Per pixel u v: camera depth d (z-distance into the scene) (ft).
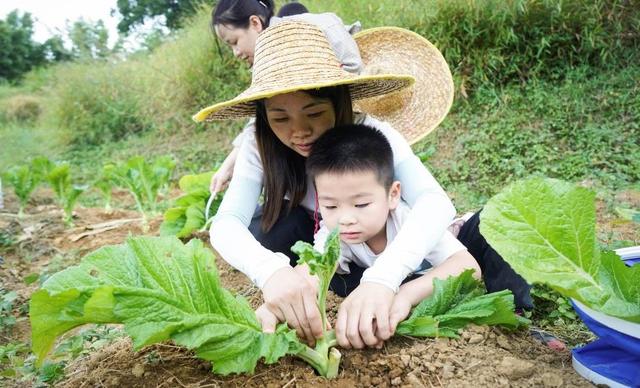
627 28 21.08
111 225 15.84
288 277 5.75
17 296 10.55
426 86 9.81
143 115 33.81
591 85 20.22
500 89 21.90
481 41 22.27
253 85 6.95
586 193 4.86
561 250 4.87
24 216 17.13
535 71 20.97
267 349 5.04
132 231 15.15
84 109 36.17
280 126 7.00
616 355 5.26
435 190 6.93
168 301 4.84
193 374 5.45
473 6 21.98
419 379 5.26
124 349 6.24
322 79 6.27
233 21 11.19
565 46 21.58
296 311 5.51
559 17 21.12
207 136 29.91
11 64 83.35
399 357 5.52
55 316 4.83
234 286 9.82
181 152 28.81
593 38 20.63
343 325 5.66
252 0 11.20
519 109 20.66
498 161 18.30
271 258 6.18
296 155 7.88
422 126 9.47
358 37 10.50
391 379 5.31
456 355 5.57
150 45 38.58
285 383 5.24
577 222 4.85
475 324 6.19
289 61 6.58
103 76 36.52
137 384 5.38
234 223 7.09
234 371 4.96
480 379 5.21
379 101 10.03
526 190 5.02
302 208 8.50
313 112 6.85
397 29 10.17
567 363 5.91
